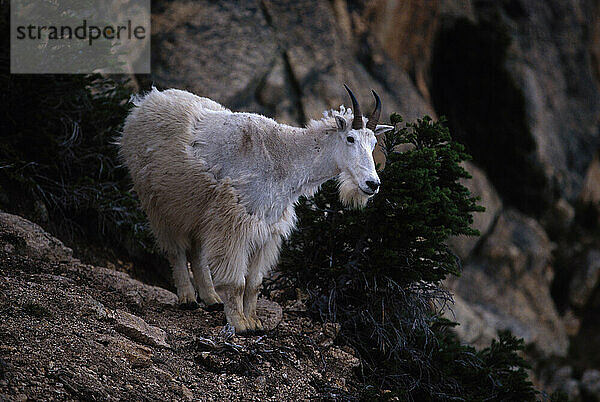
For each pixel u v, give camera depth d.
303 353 17.08
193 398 13.55
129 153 18.53
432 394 17.75
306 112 37.22
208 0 37.62
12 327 13.50
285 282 20.11
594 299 54.00
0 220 18.64
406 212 17.95
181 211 17.53
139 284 18.78
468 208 19.78
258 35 37.84
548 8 56.00
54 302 15.18
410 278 18.48
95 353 13.59
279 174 16.94
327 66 38.94
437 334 19.75
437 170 19.50
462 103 50.88
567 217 53.28
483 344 39.12
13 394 11.38
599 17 59.75
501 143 51.06
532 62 52.66
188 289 18.48
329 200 19.36
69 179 23.05
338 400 15.63
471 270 44.97
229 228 16.56
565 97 55.38
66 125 22.92
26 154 22.27
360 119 16.77
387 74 42.28
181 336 16.17
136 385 13.15
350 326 19.11
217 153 16.98
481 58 50.47
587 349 50.56
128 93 24.86
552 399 20.53
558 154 52.94
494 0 52.12
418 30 45.78
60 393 11.92
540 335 45.59
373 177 16.44
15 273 16.56
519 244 47.59
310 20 39.66
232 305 16.81
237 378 14.91
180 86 35.03
